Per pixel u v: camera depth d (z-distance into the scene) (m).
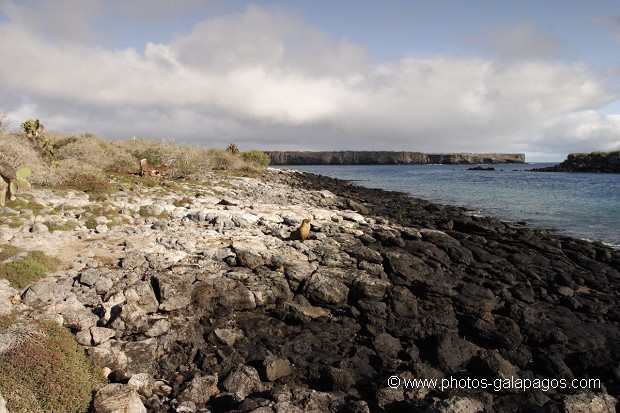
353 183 59.97
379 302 9.84
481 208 31.75
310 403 6.30
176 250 11.37
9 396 5.35
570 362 8.29
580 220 26.17
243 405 6.18
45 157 19.34
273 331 8.77
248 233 14.02
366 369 7.65
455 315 9.94
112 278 9.09
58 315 7.43
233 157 46.00
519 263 14.70
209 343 8.02
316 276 10.23
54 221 12.51
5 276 8.40
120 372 6.69
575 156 115.81
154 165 28.52
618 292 12.44
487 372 7.52
